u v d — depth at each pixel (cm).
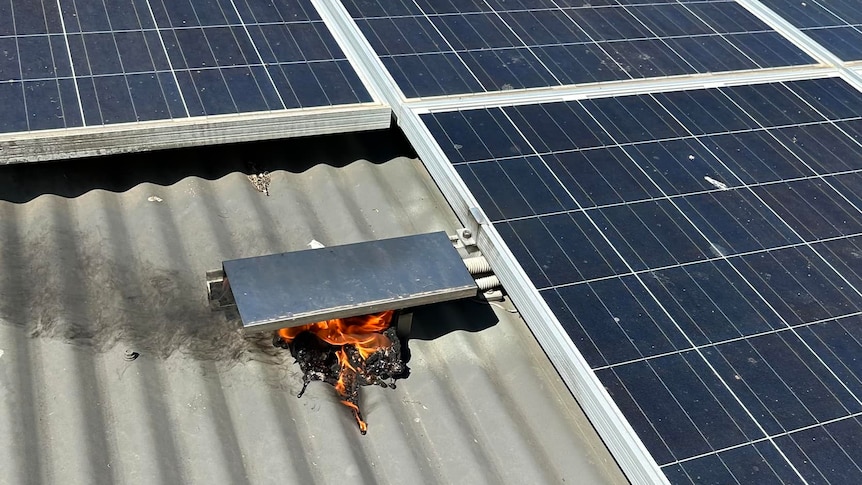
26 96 686
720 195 701
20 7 797
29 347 571
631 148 743
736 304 586
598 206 660
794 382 529
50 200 691
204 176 763
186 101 716
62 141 653
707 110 825
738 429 491
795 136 808
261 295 573
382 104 759
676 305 576
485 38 886
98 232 672
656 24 984
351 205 762
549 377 641
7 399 529
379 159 834
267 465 539
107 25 800
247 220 717
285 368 606
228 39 816
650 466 462
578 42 912
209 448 538
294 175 791
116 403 552
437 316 673
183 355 595
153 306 624
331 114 735
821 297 605
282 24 856
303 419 576
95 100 697
